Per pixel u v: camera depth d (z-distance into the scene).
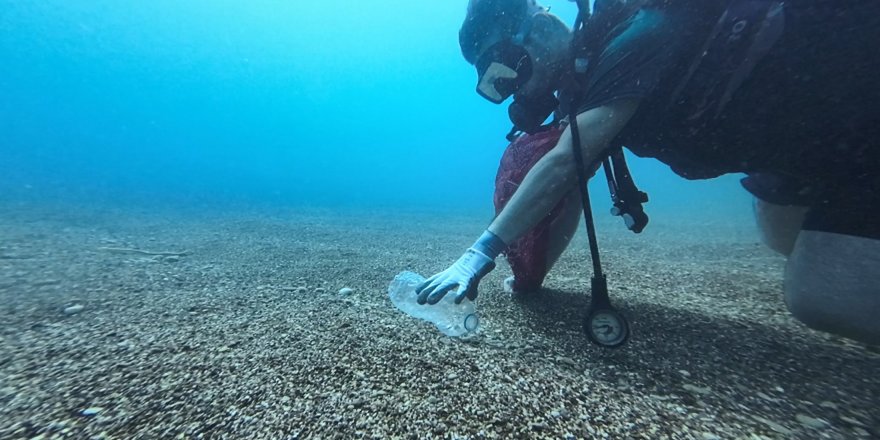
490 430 1.03
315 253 3.81
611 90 1.40
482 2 1.62
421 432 1.02
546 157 1.55
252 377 1.27
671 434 1.02
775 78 1.23
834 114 1.20
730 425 1.06
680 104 1.36
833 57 1.15
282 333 1.65
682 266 3.31
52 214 6.16
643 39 1.35
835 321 1.30
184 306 2.00
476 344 1.57
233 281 2.58
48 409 1.07
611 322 1.46
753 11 1.22
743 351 1.51
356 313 1.94
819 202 1.40
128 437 0.98
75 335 1.60
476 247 1.59
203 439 0.98
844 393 1.21
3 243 3.69
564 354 1.49
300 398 1.16
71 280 2.50
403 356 1.45
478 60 1.74
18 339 1.54
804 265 1.39
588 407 1.14
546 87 1.66
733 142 1.39
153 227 5.40
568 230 2.14
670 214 11.55
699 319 1.85
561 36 1.60
